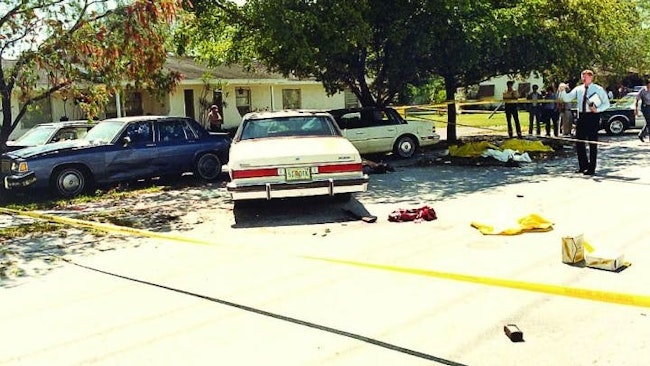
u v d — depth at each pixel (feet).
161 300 16.79
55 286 18.63
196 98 87.61
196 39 52.08
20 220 29.96
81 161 36.96
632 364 11.75
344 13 42.98
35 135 44.24
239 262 20.45
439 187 34.58
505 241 21.54
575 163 42.24
